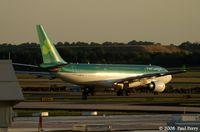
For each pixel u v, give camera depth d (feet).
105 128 353.92
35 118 442.91
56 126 382.83
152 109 530.68
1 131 261.44
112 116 460.14
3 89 250.57
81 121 418.51
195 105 590.14
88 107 559.79
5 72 262.67
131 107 559.38
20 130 360.69
